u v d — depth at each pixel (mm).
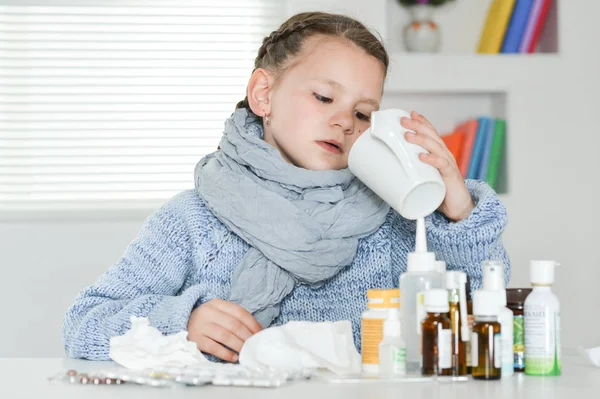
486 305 930
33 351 3061
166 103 3273
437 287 983
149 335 1094
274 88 1517
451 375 943
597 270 3053
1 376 1025
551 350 961
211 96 3305
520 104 3020
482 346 925
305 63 1469
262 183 1429
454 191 1276
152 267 1453
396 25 3178
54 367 1133
